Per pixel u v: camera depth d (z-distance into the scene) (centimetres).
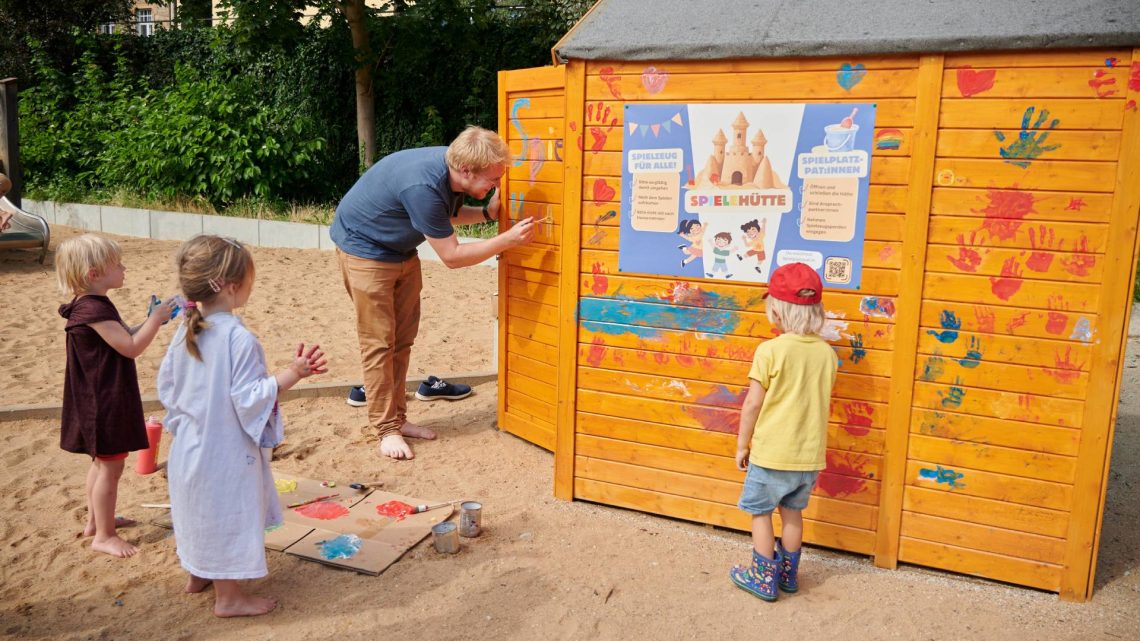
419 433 557
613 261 439
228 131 1361
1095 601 373
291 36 1373
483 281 1080
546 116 494
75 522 429
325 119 1545
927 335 381
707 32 403
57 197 1451
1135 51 332
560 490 471
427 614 352
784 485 353
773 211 400
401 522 432
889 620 354
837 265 392
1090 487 362
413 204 467
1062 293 357
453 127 1495
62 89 1705
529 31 1455
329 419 588
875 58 371
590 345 452
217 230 1309
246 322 848
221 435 330
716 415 428
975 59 356
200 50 1719
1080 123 345
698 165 411
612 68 423
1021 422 371
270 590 369
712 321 421
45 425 560
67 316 378
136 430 391
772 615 356
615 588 375
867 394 396
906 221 375
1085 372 358
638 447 449
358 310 512
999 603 370
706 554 409
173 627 340
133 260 1144
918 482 392
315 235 1253
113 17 1906
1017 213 359
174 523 344
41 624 339
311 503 449
